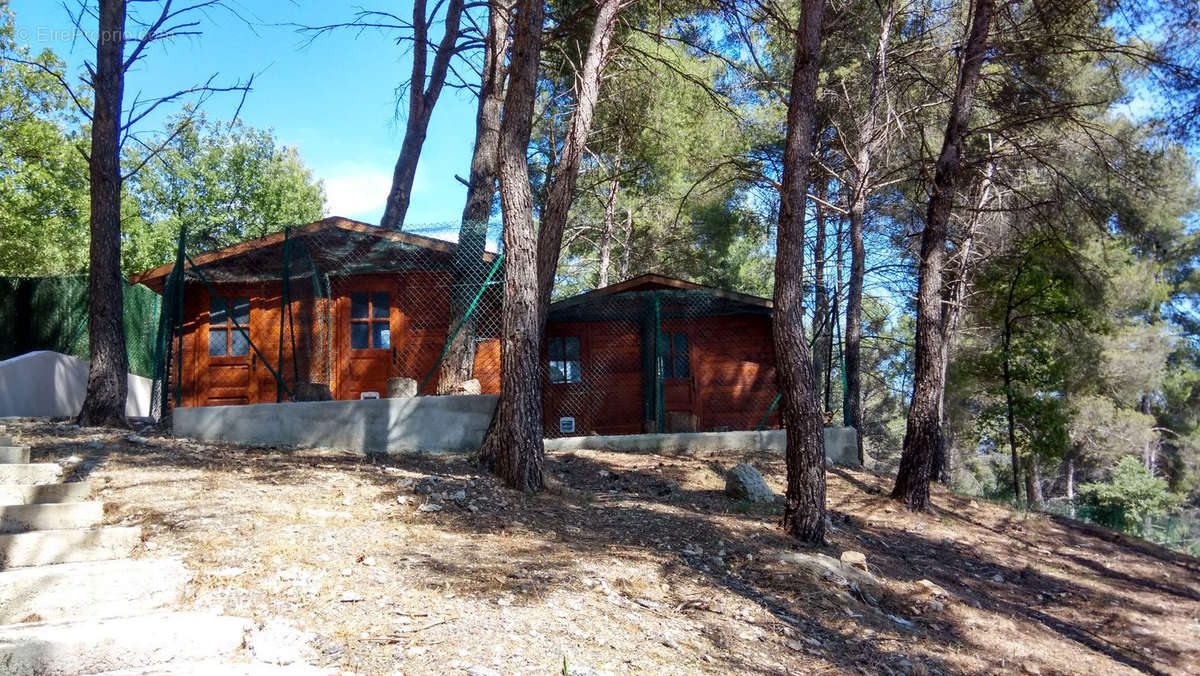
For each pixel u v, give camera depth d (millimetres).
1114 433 27094
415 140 15461
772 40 17109
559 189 9891
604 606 5613
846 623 6438
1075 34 12602
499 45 14070
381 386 13898
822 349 19203
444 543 6473
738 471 10406
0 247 23250
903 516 11555
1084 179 15344
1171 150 13641
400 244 12805
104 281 10062
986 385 20062
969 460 35125
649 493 10273
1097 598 9641
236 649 4242
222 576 5113
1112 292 18781
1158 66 11977
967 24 13461
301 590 5008
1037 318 19047
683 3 13453
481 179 14133
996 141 16109
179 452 8828
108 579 4762
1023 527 12805
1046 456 18000
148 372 15633
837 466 13594
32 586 4578
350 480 8273
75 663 3850
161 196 36531
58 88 24375
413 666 4180
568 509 8461
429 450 10820
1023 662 6680
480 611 5062
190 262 11859
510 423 8969
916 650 6242
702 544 7793
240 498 7043
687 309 16094
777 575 7078
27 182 23688
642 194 24031
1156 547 13297
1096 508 18906
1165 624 9070
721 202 22828
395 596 5098
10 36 23359
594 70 10227
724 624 5836
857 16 15828
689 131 18594
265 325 14078
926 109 16203
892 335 29406
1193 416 35531
